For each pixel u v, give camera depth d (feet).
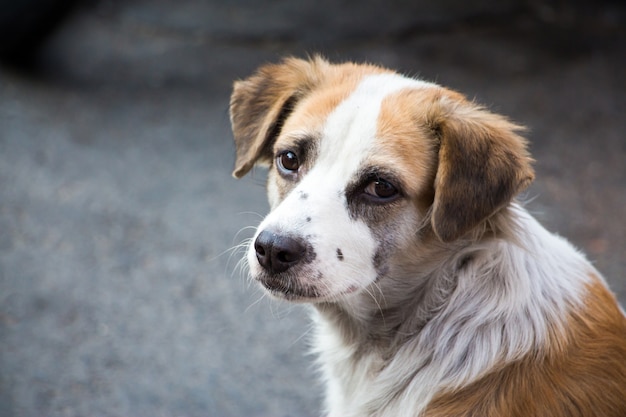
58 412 23.49
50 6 47.24
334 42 53.16
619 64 50.31
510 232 16.20
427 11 57.16
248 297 29.48
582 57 51.42
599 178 38.34
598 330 16.16
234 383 25.17
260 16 56.80
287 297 15.79
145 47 52.80
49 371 25.21
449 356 16.25
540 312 15.96
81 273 30.48
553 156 40.29
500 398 15.57
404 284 16.78
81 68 49.32
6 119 42.24
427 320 16.78
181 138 41.81
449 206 15.66
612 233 33.86
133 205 35.37
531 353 15.71
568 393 15.39
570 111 44.86
